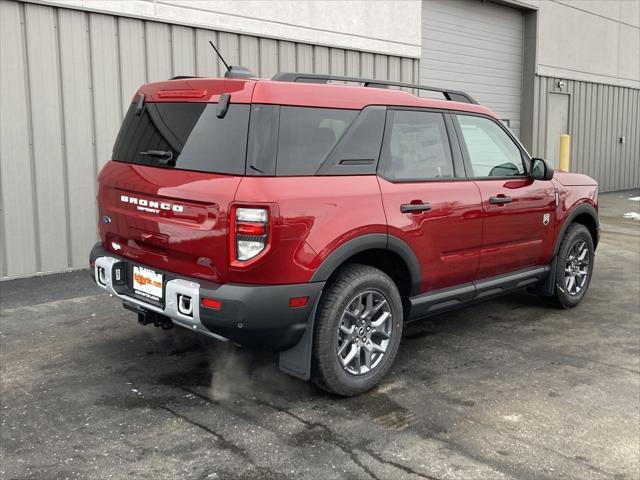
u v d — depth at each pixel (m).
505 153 5.06
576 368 4.47
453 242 4.43
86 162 7.23
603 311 5.92
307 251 3.50
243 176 3.40
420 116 4.36
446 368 4.45
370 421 3.61
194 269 3.57
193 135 3.67
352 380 3.85
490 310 5.92
